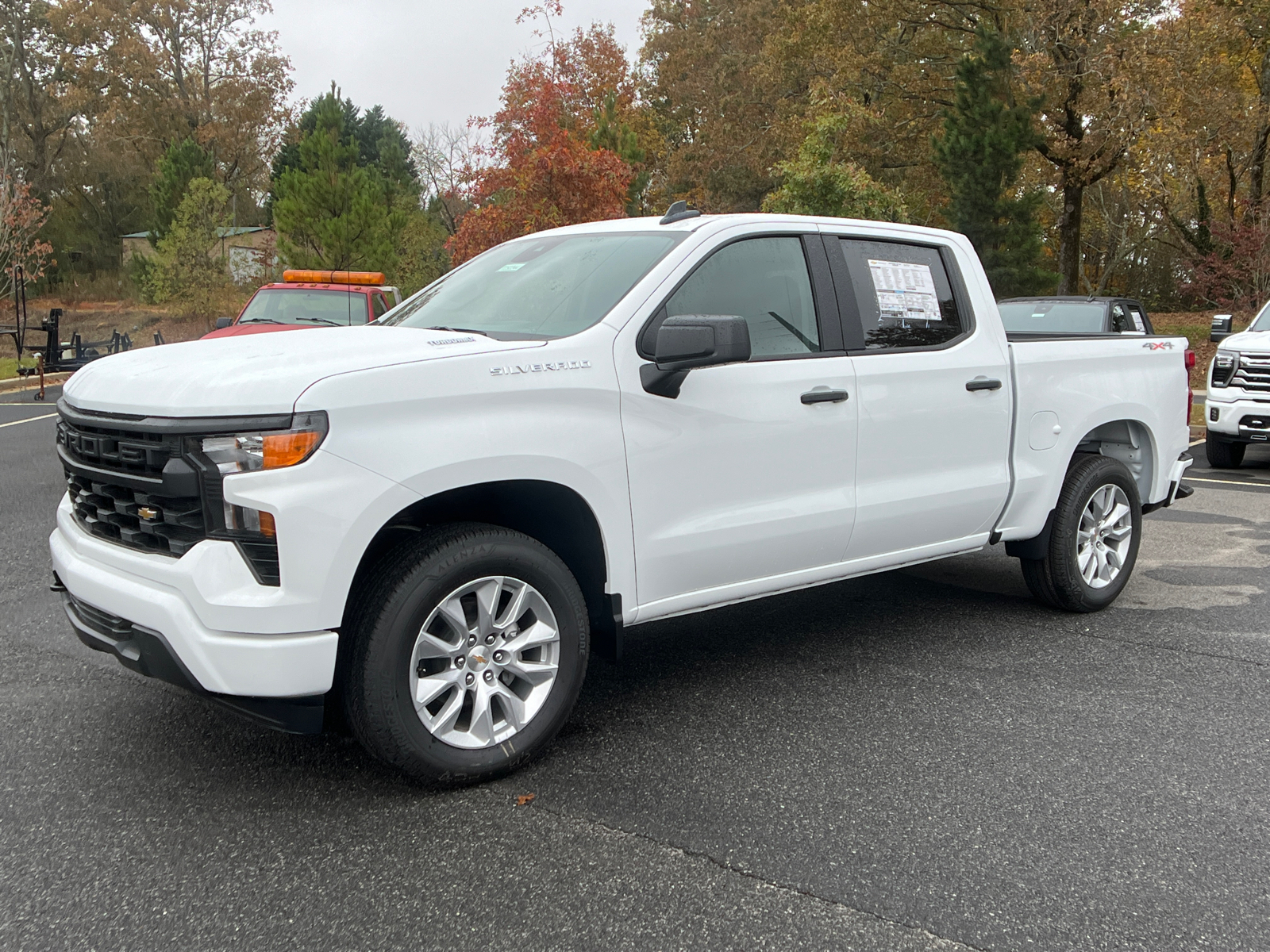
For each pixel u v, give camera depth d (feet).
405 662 10.13
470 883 8.92
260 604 9.33
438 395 10.13
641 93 163.43
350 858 9.33
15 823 9.95
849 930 8.26
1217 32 84.58
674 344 10.84
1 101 155.12
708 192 140.87
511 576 10.84
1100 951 8.00
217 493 9.45
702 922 8.35
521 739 11.05
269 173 173.37
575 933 8.19
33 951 7.88
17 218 93.86
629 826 9.98
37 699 13.20
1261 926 8.36
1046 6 81.61
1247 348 33.32
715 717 12.87
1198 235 100.07
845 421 13.56
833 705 13.28
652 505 11.84
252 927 8.23
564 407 11.06
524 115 63.21
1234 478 33.06
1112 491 17.57
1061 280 94.22
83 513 11.32
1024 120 77.41
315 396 9.43
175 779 10.94
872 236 14.71
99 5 156.15
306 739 12.08
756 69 127.85
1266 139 91.15
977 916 8.47
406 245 96.48
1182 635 16.42
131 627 10.16
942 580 20.25
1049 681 14.20
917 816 10.19
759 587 13.25
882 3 95.86
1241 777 11.16
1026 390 15.99
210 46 165.27
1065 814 10.28
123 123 165.48
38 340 119.85
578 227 14.96
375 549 11.01
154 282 114.01
